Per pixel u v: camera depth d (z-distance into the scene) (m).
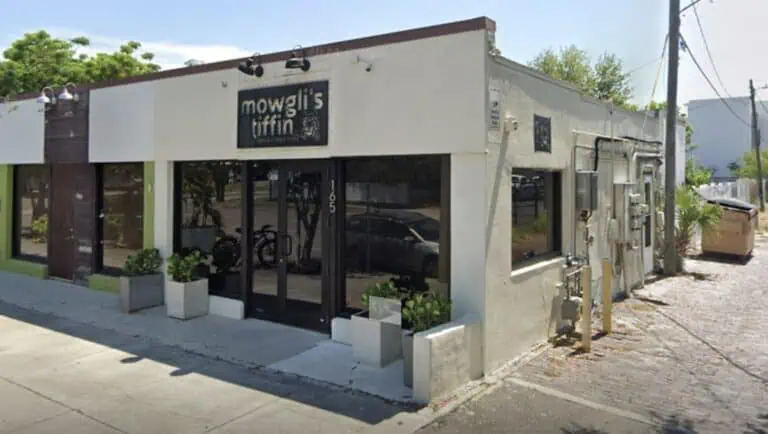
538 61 31.05
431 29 6.53
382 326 6.48
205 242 9.21
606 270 8.28
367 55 7.03
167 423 5.09
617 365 6.83
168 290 8.78
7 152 12.72
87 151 10.79
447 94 6.43
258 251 8.51
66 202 11.55
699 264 14.74
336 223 7.56
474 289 6.35
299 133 7.68
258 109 8.10
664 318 9.20
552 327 8.00
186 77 9.02
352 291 7.53
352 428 5.02
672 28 13.45
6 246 12.89
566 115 8.40
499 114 6.47
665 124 13.95
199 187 9.28
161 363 6.71
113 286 10.45
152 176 9.70
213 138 8.70
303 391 5.87
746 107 50.56
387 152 6.90
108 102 10.34
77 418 5.18
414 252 6.96
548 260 8.03
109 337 7.76
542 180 8.05
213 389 5.91
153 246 9.68
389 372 6.35
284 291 8.20
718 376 6.49
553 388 6.04
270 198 8.32
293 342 7.42
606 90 30.06
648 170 12.63
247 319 8.52
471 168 6.33
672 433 5.00
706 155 52.22
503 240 6.67
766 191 39.53
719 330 8.47
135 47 27.62
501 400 5.69
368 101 7.05
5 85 24.17
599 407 5.55
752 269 14.04
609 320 8.27
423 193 6.88
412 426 5.07
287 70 7.78
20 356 6.96
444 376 5.72
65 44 26.53
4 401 5.57
